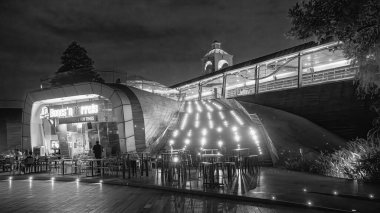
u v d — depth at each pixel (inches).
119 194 407.5
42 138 971.9
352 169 453.7
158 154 687.7
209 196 367.9
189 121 853.8
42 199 388.8
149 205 332.2
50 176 616.4
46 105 960.3
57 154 911.0
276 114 935.0
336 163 508.1
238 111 852.6
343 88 862.5
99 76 926.4
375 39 293.3
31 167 745.6
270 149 681.0
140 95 842.8
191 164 650.8
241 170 560.7
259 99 1111.0
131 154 629.9
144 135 799.7
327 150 687.1
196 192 383.2
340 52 1100.5
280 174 511.2
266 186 394.0
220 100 1009.5
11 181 601.3
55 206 343.0
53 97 884.6
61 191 450.3
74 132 922.7
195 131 791.1
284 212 283.3
